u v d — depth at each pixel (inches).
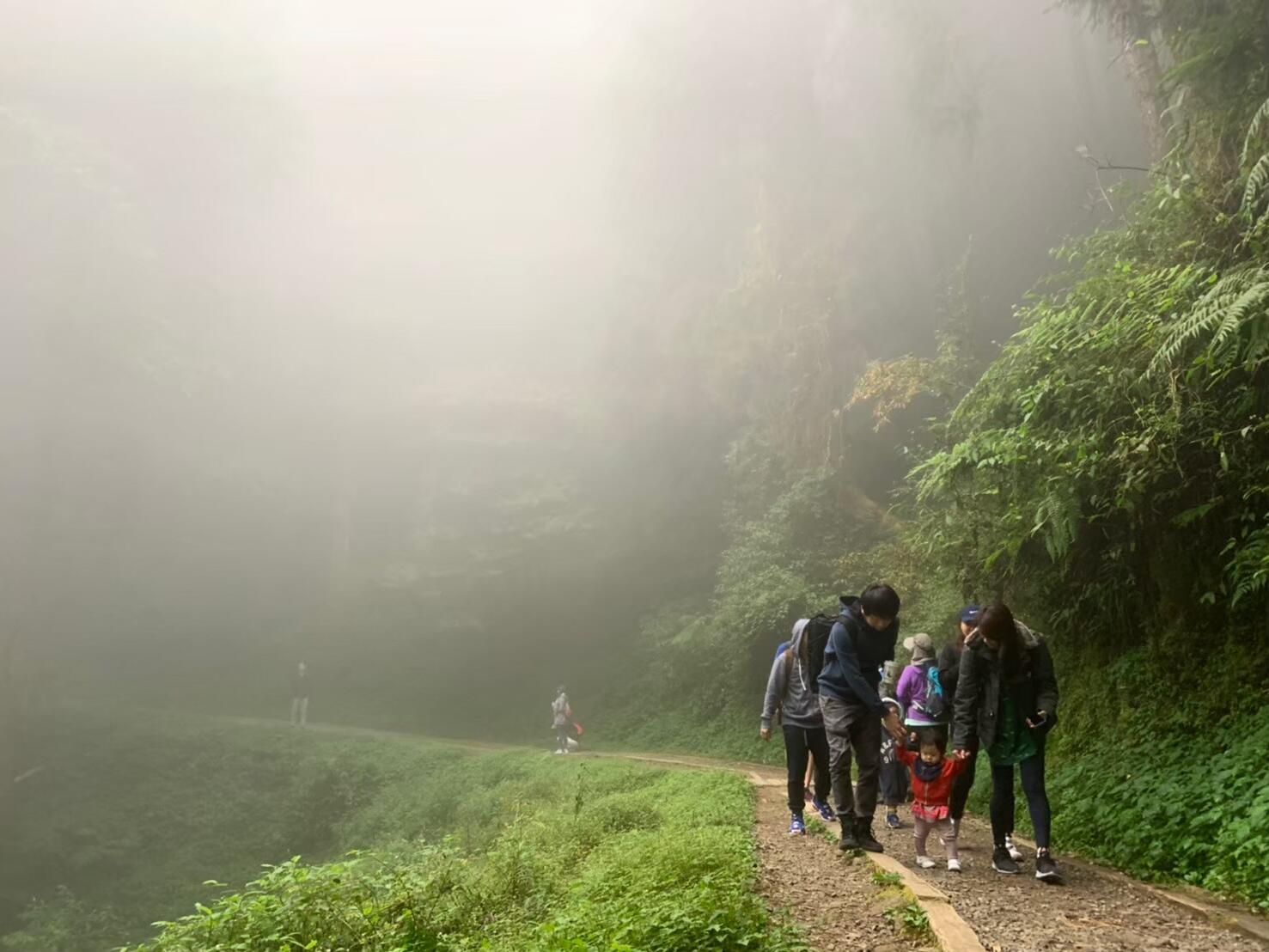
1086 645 374.6
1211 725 286.7
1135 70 383.9
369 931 223.3
